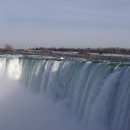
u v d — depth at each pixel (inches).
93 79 940.0
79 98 1002.1
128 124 694.5
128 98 716.7
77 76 1050.7
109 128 789.2
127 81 746.8
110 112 796.0
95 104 869.8
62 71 1166.3
